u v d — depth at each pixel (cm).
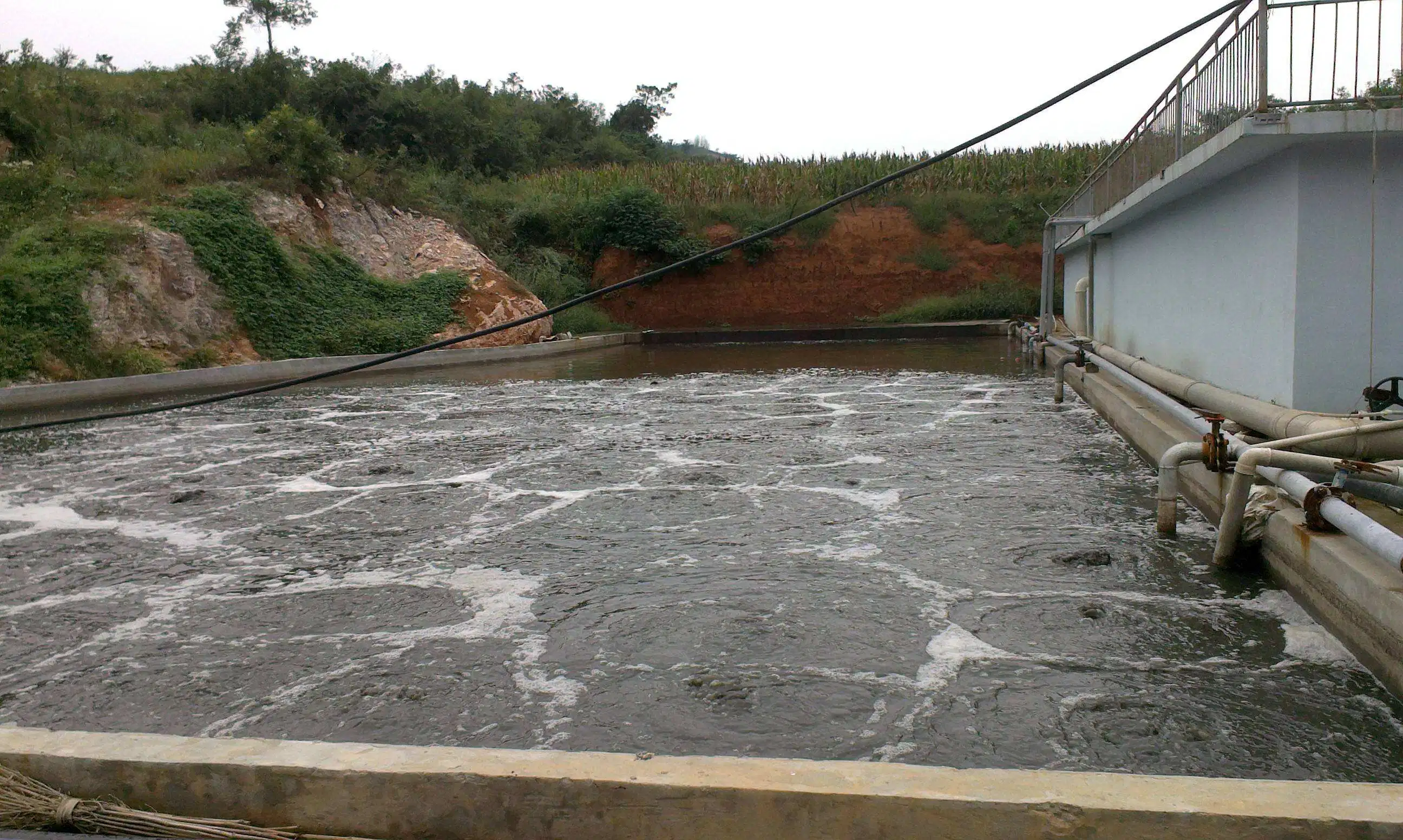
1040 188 3597
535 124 4884
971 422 1284
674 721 451
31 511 879
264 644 555
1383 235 768
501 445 1182
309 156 2605
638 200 3456
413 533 782
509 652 534
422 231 2898
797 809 286
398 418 1440
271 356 2167
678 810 293
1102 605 580
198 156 2488
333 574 679
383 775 306
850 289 3409
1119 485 884
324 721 460
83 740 334
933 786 288
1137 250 1429
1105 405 1266
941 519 781
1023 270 3366
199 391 1848
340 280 2447
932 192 3669
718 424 1311
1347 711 441
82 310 1869
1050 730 434
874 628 555
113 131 2741
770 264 3453
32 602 635
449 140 3928
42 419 1462
